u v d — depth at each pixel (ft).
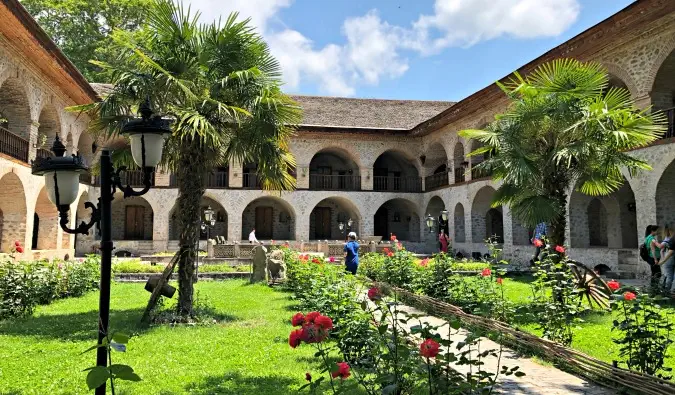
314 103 100.94
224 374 17.62
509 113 32.86
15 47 49.14
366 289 34.63
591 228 79.51
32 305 32.14
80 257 81.20
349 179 107.76
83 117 74.64
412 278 36.37
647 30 45.19
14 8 41.86
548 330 21.48
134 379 7.99
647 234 42.34
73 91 64.34
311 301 23.79
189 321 27.81
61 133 65.31
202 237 102.37
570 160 30.14
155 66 26.16
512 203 34.68
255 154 31.12
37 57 52.21
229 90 29.66
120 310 33.06
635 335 16.19
